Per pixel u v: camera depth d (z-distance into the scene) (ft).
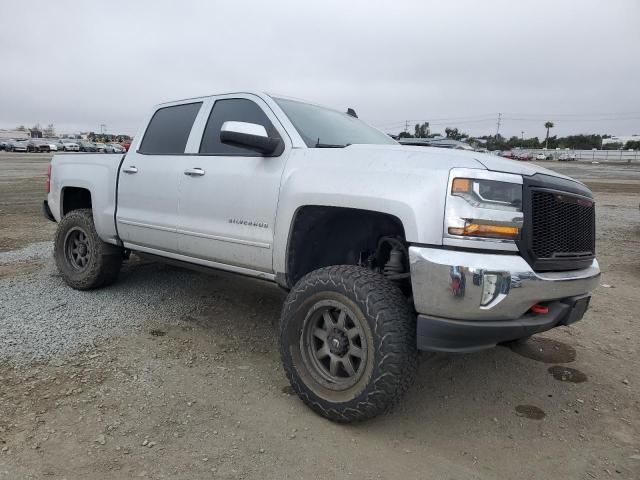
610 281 21.44
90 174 16.60
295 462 8.75
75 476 8.12
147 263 21.15
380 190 9.47
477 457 9.16
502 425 10.25
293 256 11.27
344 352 9.91
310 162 10.93
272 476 8.38
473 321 8.80
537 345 14.34
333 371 10.04
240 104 13.23
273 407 10.48
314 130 12.44
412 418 10.37
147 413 9.97
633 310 17.61
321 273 10.01
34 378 11.03
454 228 8.72
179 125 14.60
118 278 18.75
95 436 9.14
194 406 10.33
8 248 24.45
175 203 13.74
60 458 8.52
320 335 10.34
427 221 8.89
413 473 8.62
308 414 10.27
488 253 8.82
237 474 8.38
